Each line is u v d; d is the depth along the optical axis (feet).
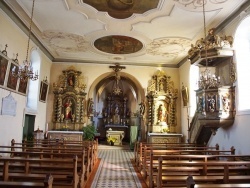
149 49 42.01
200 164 15.39
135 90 64.64
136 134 52.16
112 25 32.58
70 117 48.93
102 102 71.31
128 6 27.40
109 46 41.78
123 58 48.52
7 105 28.60
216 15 28.19
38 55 40.75
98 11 28.63
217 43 27.04
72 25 32.76
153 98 49.60
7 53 28.40
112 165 32.40
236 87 26.68
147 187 21.11
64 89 49.01
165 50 42.37
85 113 49.96
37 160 15.15
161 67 51.65
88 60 50.55
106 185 21.81
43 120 45.68
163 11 28.04
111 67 50.78
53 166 16.46
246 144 24.48
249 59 27.27
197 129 35.86
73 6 27.48
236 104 26.63
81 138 45.73
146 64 51.39
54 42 39.99
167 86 50.52
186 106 45.80
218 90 27.14
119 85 71.05
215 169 17.22
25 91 34.17
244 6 25.43
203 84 27.66
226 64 29.07
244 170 18.35
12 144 28.32
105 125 68.33
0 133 27.07
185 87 46.26
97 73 50.75
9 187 9.70
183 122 47.70
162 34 34.91
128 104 71.26
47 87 46.55
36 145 30.12
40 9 28.09
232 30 28.02
